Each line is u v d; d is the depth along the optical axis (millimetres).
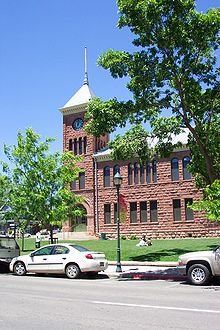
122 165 47406
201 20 18906
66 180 29641
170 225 43812
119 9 19172
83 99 51688
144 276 18281
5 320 8609
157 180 45156
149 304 10586
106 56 20344
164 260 23875
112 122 20688
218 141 23562
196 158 24984
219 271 14773
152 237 44500
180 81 20578
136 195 46094
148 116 22297
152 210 45406
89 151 49719
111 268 21938
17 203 28344
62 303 10812
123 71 20375
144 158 25578
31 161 28594
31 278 18359
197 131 22281
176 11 18797
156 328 7773
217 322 8273
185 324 8117
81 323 8266
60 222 29141
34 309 9922
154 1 18312
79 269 18188
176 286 14938
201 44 19672
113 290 13734
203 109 21594
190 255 15328
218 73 20719
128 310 9711
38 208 28188
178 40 19156
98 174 48844
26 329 7738
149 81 20219
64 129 52062
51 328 7820
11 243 22281
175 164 44594
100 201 48219
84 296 12188
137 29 19562
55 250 19125
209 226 41969
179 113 21484
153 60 20016
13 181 29125
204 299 11461
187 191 43281
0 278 18297
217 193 17094
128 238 45781
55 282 16578
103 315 9109
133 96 20984
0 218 32562
